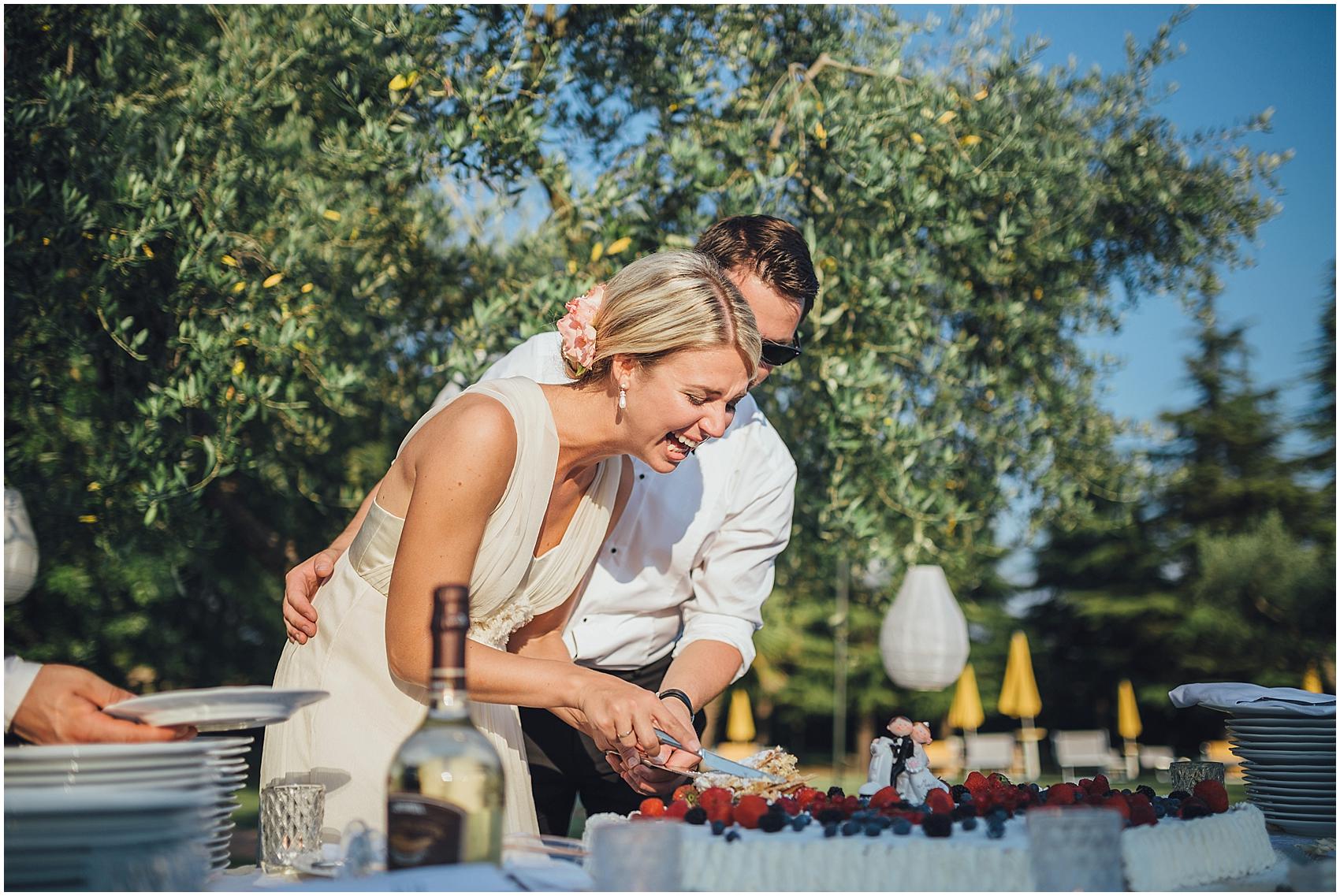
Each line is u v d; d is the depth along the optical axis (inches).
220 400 173.3
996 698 1161.4
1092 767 670.5
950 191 184.9
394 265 205.5
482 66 174.6
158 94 181.3
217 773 51.7
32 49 174.6
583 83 185.9
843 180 175.3
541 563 69.7
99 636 438.3
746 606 93.0
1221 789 57.6
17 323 175.9
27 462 203.5
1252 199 218.1
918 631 302.8
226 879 48.7
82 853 41.2
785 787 58.5
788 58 192.5
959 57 199.8
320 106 194.9
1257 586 1057.5
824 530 188.9
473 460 61.7
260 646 479.2
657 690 97.2
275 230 185.2
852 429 183.5
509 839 52.6
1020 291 212.5
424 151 171.3
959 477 219.1
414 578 61.4
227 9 184.7
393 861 40.4
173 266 180.4
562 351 66.4
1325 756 67.2
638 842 39.8
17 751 44.5
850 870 45.0
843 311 180.4
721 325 62.7
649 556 91.6
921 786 57.3
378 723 64.9
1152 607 1115.9
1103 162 213.5
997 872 44.2
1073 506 225.9
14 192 165.5
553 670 61.7
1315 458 1127.0
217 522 232.7
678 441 66.1
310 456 243.0
